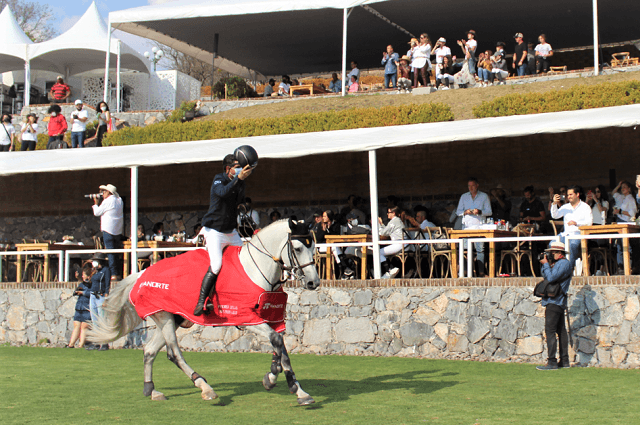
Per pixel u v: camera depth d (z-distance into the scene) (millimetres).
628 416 5812
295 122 20172
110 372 9352
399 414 5988
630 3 22438
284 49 28594
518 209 15867
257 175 17922
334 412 6133
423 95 21609
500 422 5582
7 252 13680
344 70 22625
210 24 24969
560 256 9156
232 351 12227
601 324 9570
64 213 19328
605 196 13023
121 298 7656
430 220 13969
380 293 11180
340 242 12297
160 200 18719
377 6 22875
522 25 25141
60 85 25516
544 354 9922
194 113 24047
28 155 15531
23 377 8859
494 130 10984
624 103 17562
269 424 5602
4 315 13898
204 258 7191
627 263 10031
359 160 17156
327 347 11445
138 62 28469
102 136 21812
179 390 7680
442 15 23891
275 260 6762
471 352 10406
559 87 19984
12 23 28406
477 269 12484
